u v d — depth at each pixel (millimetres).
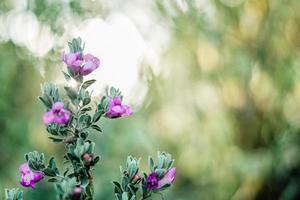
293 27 1306
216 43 1289
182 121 1349
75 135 515
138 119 1315
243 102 1335
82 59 527
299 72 1291
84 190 496
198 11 1261
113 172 1338
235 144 1356
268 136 1352
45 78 1113
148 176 516
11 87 1263
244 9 1294
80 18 1124
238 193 1346
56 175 516
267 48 1299
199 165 1363
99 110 519
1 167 1275
